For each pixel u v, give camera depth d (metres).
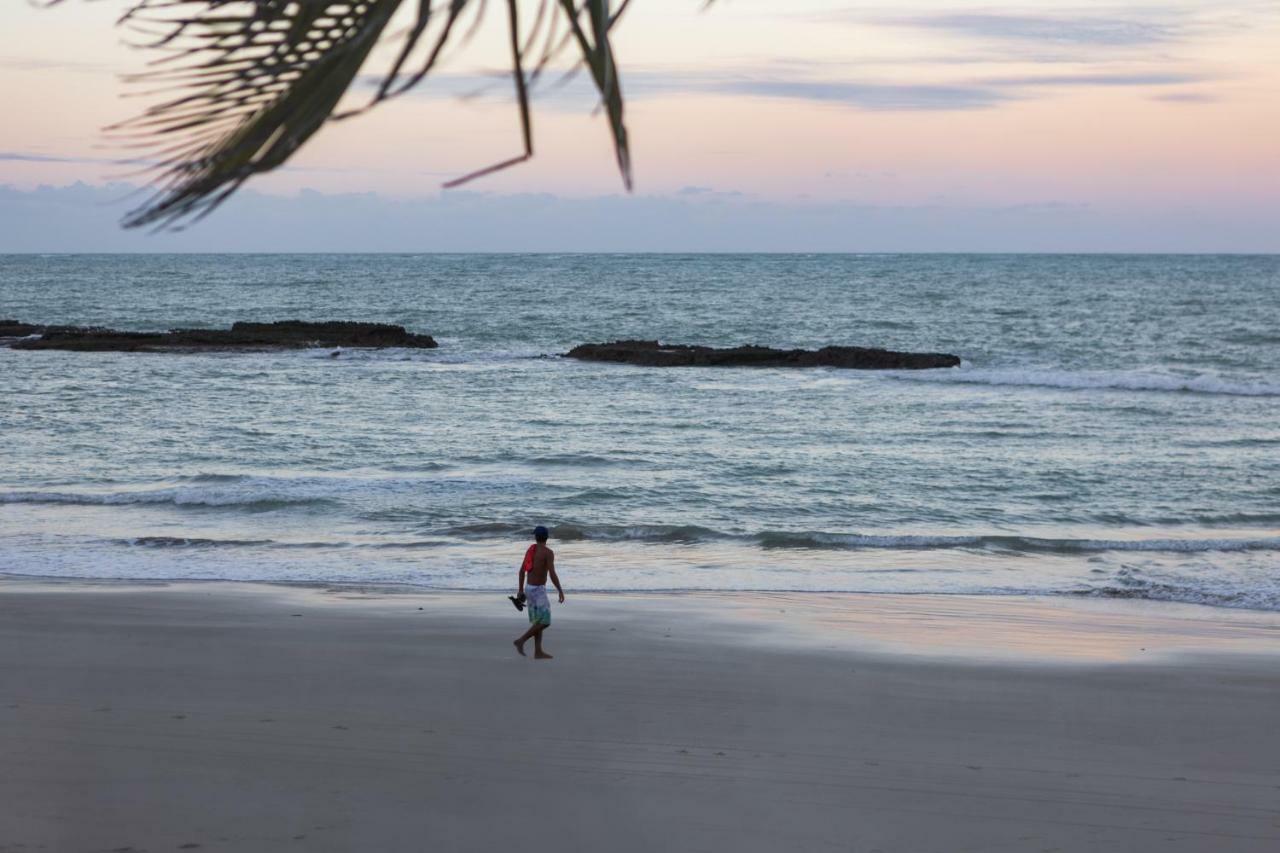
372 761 12.79
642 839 10.87
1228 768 13.20
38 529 29.98
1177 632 20.62
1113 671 17.56
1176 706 15.70
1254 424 52.16
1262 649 19.25
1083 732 14.48
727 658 18.09
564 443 46.16
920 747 13.77
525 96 1.79
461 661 17.62
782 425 51.16
